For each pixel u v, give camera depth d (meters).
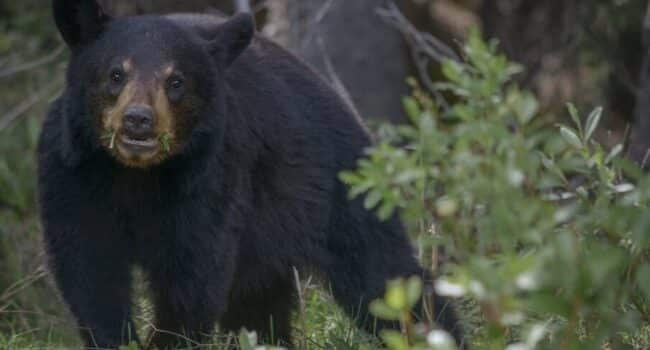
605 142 17.77
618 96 19.30
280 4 15.62
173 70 9.76
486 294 6.45
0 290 13.17
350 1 15.90
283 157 10.92
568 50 19.20
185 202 10.17
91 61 9.89
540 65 19.00
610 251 6.84
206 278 10.31
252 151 10.65
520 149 7.14
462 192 7.16
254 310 11.62
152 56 9.76
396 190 7.32
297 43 15.46
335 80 14.04
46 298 12.87
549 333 9.06
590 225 8.27
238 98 10.63
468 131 7.18
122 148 9.60
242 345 7.83
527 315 9.78
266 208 10.92
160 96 9.65
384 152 7.19
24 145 17.03
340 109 11.48
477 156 7.18
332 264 11.48
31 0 19.77
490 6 20.16
